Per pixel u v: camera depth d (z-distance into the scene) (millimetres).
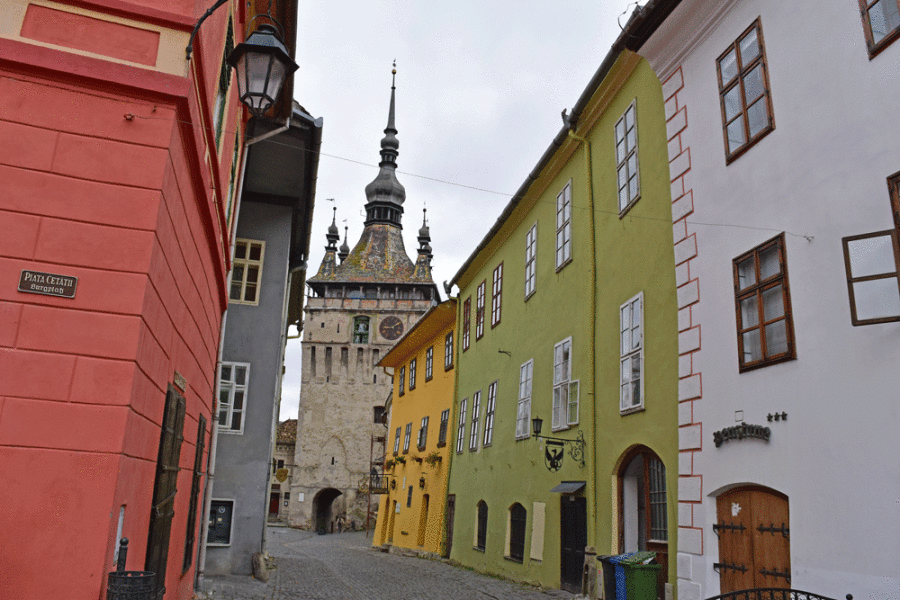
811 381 6961
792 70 7762
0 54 5418
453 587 15531
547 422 15664
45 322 5199
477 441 21703
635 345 11555
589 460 12953
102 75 5621
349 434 73688
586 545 12812
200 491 11609
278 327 18156
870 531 6086
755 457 7695
